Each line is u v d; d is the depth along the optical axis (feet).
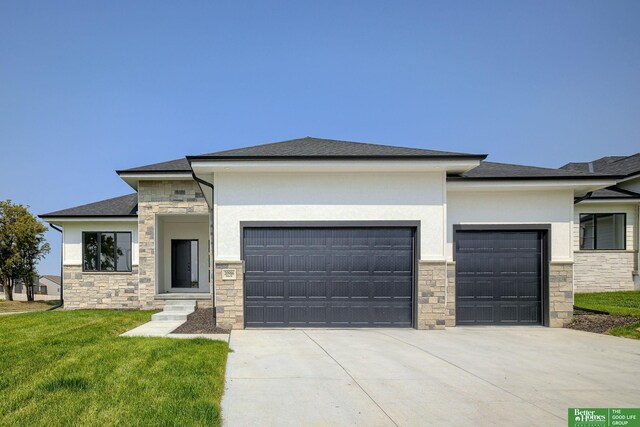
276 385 18.38
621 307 38.24
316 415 15.14
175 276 57.93
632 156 64.64
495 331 32.19
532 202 35.12
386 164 30.94
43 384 17.04
